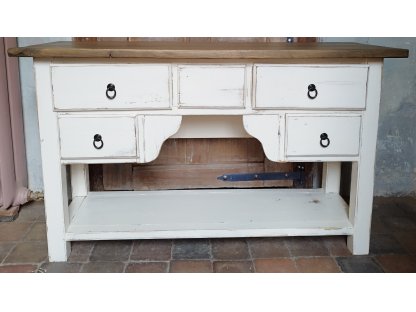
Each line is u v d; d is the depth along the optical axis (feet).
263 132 6.15
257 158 8.61
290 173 8.63
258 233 6.59
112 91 5.91
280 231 6.61
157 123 6.06
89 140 6.06
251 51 5.69
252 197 7.78
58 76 5.85
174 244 7.07
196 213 7.12
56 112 5.97
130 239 7.14
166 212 7.14
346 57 5.87
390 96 8.52
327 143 6.23
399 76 8.45
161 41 7.91
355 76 6.04
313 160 6.28
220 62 5.93
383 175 8.88
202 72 5.93
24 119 8.31
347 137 6.23
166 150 8.50
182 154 8.53
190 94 5.98
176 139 8.45
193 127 7.66
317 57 5.81
